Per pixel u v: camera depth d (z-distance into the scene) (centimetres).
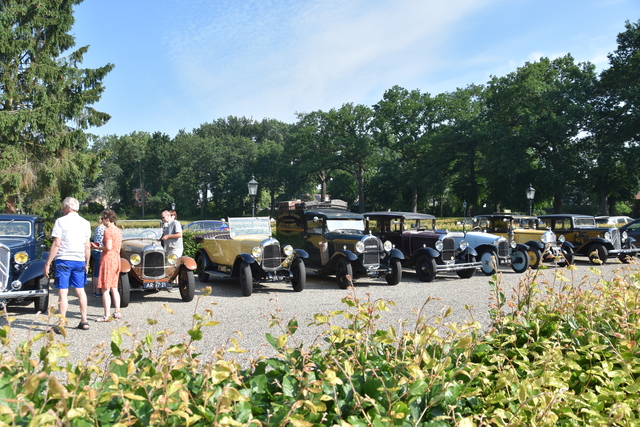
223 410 183
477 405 237
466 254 1296
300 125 6412
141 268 871
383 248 1162
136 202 8388
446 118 5303
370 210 6650
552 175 3744
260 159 7744
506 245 1369
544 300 397
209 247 1144
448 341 274
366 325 287
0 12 2081
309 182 7056
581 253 1672
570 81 4119
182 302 898
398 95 5597
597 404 246
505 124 4297
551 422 217
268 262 1010
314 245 1247
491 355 295
